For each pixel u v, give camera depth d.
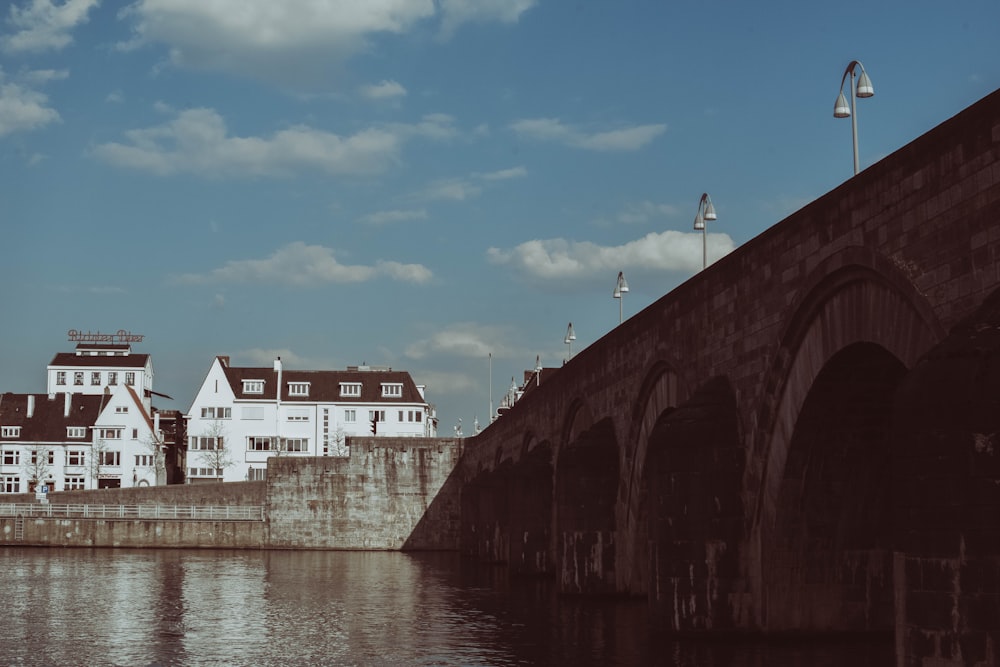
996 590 18.89
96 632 45.28
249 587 66.25
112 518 113.12
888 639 34.78
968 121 23.16
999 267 22.09
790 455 33.28
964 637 19.20
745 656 32.84
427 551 115.31
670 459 36.31
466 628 44.88
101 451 157.12
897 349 26.80
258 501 118.44
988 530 19.02
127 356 188.50
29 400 161.25
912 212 25.39
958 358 19.83
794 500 33.97
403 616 49.94
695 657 33.00
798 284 31.61
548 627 43.88
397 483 117.12
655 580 36.91
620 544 52.25
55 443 158.38
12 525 112.31
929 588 19.80
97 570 80.56
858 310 28.84
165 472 164.12
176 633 44.81
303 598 59.19
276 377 161.12
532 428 78.25
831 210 29.59
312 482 116.44
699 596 35.56
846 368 30.84
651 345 46.25
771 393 33.78
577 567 52.75
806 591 34.78
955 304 23.61
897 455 20.58
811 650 33.44
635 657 34.16
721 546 35.44
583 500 52.50
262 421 158.38
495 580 70.31
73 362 186.38
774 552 34.47
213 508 117.31
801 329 32.03
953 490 19.44
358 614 51.09
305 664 36.66
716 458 35.69
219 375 158.62
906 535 20.30
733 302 36.78
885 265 26.48
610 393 53.75
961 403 19.39
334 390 162.62
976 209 22.86
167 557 98.81
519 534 71.44
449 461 117.88
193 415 157.50
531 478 70.56
